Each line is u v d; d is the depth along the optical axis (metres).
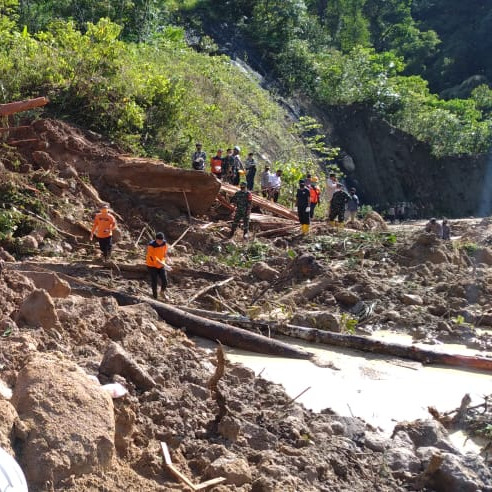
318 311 14.49
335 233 20.61
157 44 35.00
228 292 15.02
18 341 8.62
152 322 11.88
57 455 5.93
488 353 12.88
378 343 12.34
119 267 15.19
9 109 15.96
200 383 9.09
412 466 7.69
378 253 18.62
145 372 8.55
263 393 9.27
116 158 19.92
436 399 10.38
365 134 48.50
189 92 29.50
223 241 18.80
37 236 16.20
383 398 10.27
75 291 13.13
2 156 18.31
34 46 23.14
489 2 73.56
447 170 51.31
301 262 16.11
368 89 49.03
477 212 51.59
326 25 61.19
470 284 16.14
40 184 17.88
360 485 7.17
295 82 47.16
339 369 11.43
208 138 27.91
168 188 19.83
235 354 11.91
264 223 20.97
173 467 6.75
